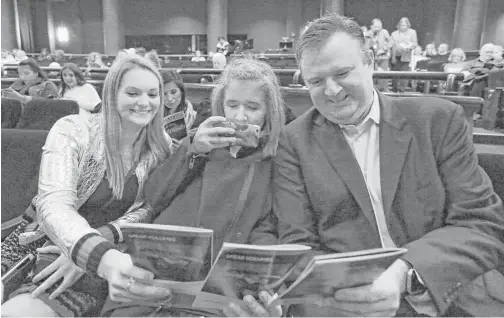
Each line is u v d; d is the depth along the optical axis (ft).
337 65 2.84
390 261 2.10
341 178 3.04
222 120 3.00
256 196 3.03
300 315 2.73
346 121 3.13
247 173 3.04
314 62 2.88
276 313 2.37
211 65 20.21
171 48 27.91
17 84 11.10
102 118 3.35
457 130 3.02
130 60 3.27
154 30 27.50
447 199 2.96
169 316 2.70
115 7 27.22
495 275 2.89
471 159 3.02
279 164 3.18
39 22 40.75
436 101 3.17
